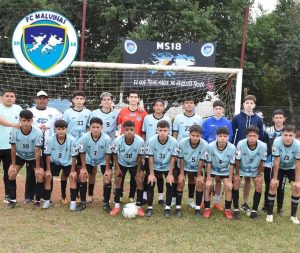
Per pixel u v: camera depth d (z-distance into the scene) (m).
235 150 5.21
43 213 5.14
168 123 5.29
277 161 5.17
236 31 16.78
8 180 5.47
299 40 17.95
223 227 4.82
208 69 8.06
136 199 5.75
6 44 16.58
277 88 20.28
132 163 5.36
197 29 14.89
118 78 11.34
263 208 5.79
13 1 15.90
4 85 11.33
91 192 5.78
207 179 5.28
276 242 4.36
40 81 11.42
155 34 15.13
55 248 3.95
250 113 5.75
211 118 5.79
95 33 17.81
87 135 5.35
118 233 4.46
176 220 5.04
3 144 5.46
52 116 5.82
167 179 5.20
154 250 3.98
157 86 10.20
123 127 5.59
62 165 5.49
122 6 16.05
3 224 4.62
